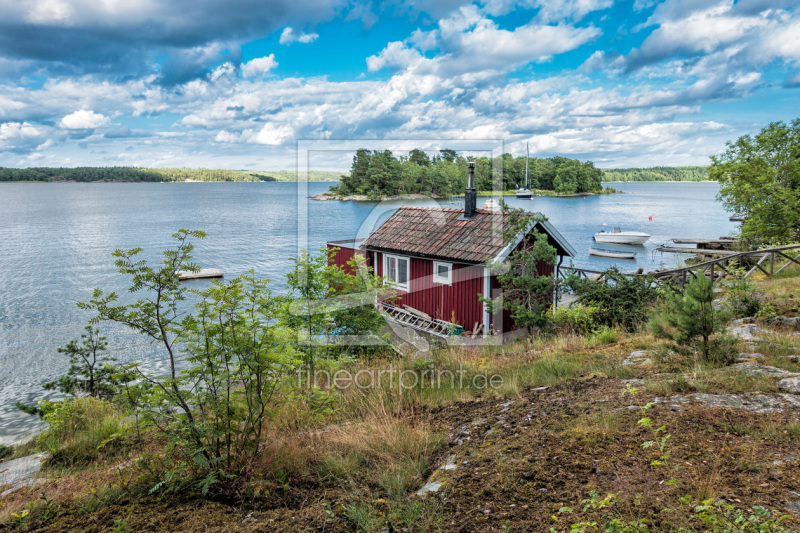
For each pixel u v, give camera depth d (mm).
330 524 3527
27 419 13734
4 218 95500
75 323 25562
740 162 21641
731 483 3430
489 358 9219
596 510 3248
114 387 10734
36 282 36750
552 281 11539
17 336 23266
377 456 4840
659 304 11352
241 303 4734
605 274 12766
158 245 58438
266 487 4176
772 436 4129
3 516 3904
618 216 94688
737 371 5961
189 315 4555
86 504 4012
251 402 4742
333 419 6125
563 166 151875
